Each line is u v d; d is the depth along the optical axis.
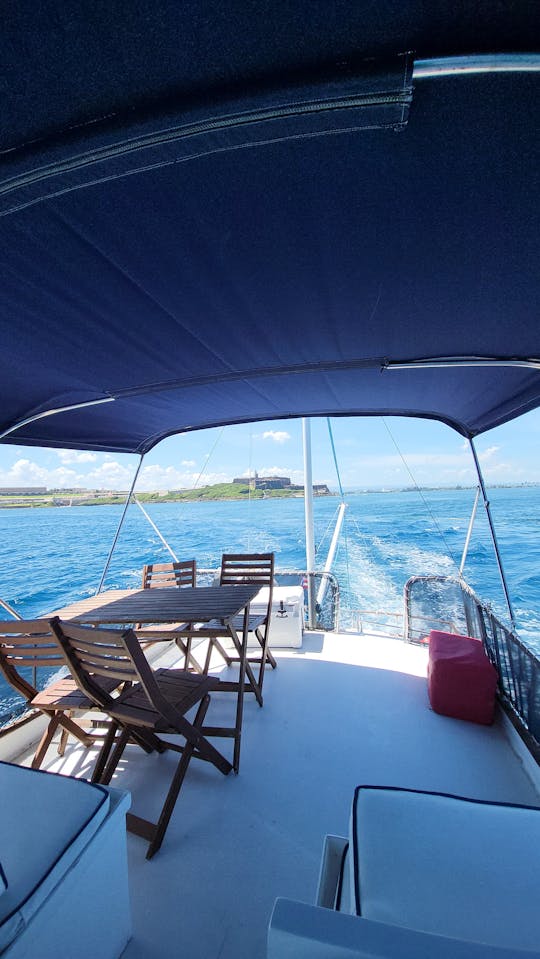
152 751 2.43
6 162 0.93
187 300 1.67
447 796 1.25
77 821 1.22
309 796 2.04
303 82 0.79
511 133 0.89
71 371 2.36
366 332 2.02
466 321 1.87
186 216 1.17
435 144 0.93
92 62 0.75
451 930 0.87
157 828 1.76
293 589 4.45
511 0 0.65
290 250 1.35
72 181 0.99
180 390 2.93
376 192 1.09
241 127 0.87
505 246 1.31
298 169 1.01
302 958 0.67
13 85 0.78
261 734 2.55
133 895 1.55
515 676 2.46
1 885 0.98
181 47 0.73
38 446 3.60
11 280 1.44
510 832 1.11
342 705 2.85
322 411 3.96
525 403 2.82
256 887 1.58
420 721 2.62
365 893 0.96
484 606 2.93
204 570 4.55
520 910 0.91
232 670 3.50
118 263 1.39
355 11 0.68
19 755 2.41
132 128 0.87
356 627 4.50
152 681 1.73
